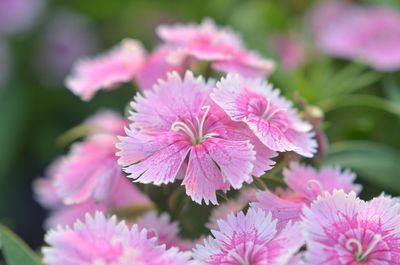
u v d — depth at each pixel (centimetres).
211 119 29
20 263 29
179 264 26
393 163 39
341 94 45
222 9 53
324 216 27
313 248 26
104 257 26
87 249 26
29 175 57
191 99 30
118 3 61
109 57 37
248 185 30
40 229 55
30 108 59
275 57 45
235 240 27
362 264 27
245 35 46
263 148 29
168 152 28
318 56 48
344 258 26
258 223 28
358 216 27
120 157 28
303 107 35
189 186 28
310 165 33
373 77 46
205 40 35
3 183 56
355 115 45
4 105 58
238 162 28
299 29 51
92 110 56
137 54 36
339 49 47
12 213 55
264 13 49
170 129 29
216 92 29
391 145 44
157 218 31
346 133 43
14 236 29
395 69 46
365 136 43
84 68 37
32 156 58
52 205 40
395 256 27
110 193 33
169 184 30
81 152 35
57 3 63
